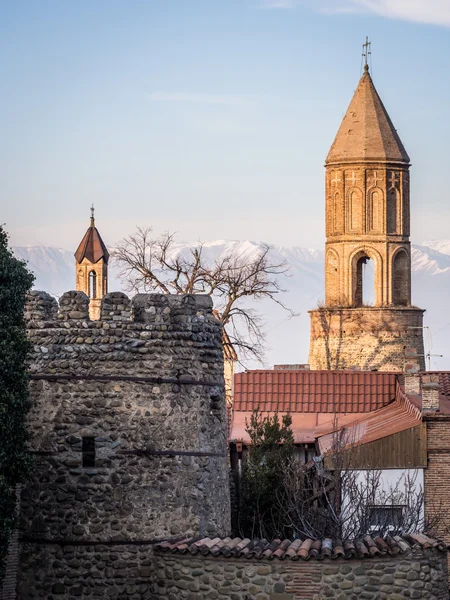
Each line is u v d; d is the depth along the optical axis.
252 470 65.06
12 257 50.16
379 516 60.50
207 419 51.91
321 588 46.72
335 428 66.31
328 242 148.62
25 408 49.00
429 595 47.25
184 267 123.12
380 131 147.88
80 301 50.66
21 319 50.19
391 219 147.75
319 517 57.94
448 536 65.12
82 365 50.25
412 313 145.88
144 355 50.53
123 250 120.00
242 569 47.34
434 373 82.25
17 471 48.41
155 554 49.41
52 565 49.91
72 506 49.88
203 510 51.22
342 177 147.50
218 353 53.03
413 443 66.12
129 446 50.06
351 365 145.62
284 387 83.56
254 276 121.31
